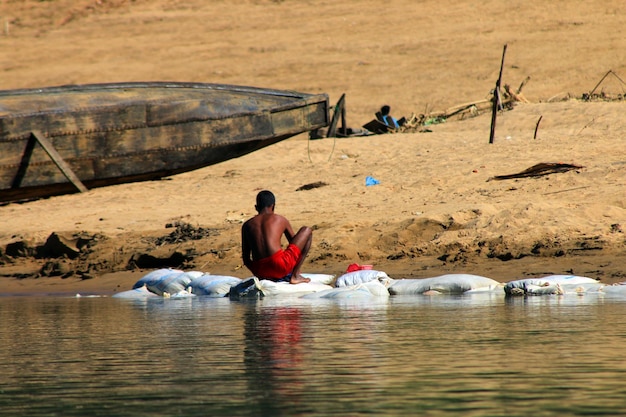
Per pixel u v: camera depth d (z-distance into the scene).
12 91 59.66
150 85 64.00
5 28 184.62
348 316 25.27
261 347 18.98
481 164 62.25
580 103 87.44
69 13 190.88
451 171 61.25
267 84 139.88
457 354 17.38
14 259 52.22
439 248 42.66
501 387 13.95
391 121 89.62
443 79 133.25
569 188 50.75
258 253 35.28
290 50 156.50
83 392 14.38
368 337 20.23
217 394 13.86
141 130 60.31
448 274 36.41
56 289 43.28
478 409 12.37
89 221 57.78
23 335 22.55
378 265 42.06
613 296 30.31
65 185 59.53
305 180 65.62
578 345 18.36
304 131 65.81
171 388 14.49
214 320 25.22
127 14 188.12
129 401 13.52
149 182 69.44
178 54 159.88
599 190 49.25
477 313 25.36
